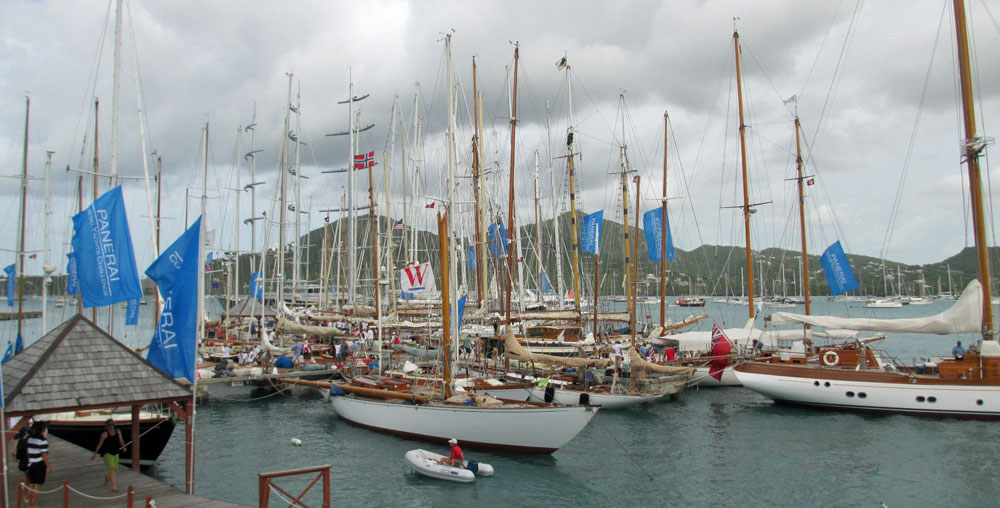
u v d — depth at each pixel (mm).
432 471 24250
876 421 32562
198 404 39438
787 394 36250
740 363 38469
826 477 24203
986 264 33125
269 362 44344
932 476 23938
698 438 30188
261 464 26391
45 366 16453
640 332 55062
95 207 20109
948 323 33562
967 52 33938
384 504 21703
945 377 32531
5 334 72562
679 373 39094
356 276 74562
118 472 19469
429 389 31922
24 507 16156
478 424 28031
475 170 48094
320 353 50281
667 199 51531
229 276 73438
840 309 138000
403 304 63781
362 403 32094
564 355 41750
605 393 36062
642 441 29750
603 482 24000
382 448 28562
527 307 60062
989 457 26016
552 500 22125
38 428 16344
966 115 34000
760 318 57656
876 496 22094
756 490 22938
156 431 24719
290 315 56438
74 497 17219
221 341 55812
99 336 17875
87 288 19797
